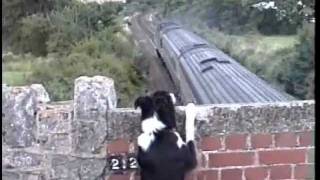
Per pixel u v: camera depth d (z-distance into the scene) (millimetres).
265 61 13898
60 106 3553
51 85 13719
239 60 14656
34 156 3570
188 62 12164
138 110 3518
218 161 3527
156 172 3432
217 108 3506
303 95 9164
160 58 18906
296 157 3531
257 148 3529
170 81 15383
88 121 3488
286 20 15086
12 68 15922
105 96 3490
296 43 11758
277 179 3545
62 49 19703
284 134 3521
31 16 20656
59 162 3543
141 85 16375
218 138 3520
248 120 3512
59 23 20734
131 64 17953
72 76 15117
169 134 3467
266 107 3506
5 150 3566
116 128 3496
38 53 19703
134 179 3545
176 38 16922
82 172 3523
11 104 3551
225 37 18562
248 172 3539
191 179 3527
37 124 3555
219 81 8766
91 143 3498
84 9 21984
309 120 3508
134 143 3516
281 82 10242
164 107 3496
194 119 3494
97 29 21625
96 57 18078
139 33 25438
